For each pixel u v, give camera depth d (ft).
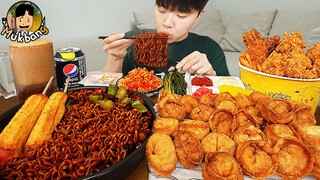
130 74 3.16
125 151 1.63
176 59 4.96
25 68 2.42
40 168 1.50
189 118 2.07
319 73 2.19
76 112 2.10
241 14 8.93
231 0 9.29
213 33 8.45
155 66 3.54
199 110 1.96
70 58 2.74
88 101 2.27
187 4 4.62
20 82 2.48
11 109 2.03
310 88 2.22
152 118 2.01
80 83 2.86
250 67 2.46
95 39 6.47
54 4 5.80
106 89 2.45
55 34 5.98
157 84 3.01
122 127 1.87
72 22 6.22
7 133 1.68
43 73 2.51
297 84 2.19
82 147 1.64
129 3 7.13
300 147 1.59
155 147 1.64
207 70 3.52
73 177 1.43
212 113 1.90
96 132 1.83
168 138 1.69
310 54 2.32
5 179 1.44
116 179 1.45
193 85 2.83
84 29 6.46
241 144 1.63
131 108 2.21
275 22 8.16
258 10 9.00
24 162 1.51
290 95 2.25
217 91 2.56
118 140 1.71
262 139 1.67
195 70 3.51
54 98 2.12
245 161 1.55
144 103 2.26
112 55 4.09
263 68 2.36
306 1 8.23
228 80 2.89
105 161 1.56
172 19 4.76
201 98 2.19
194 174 1.59
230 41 8.57
